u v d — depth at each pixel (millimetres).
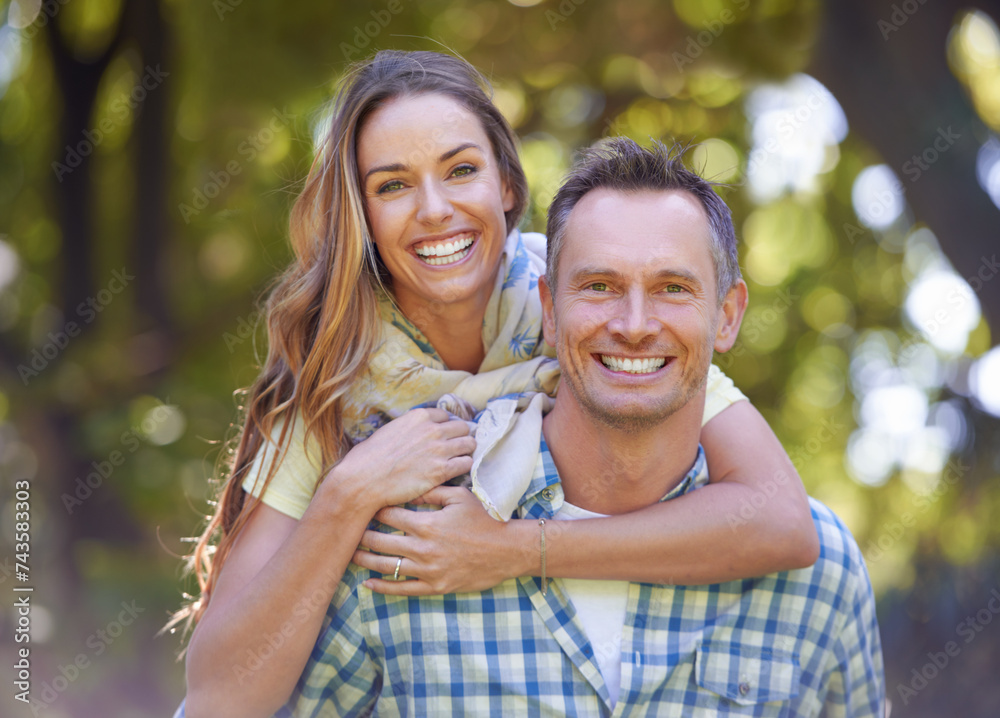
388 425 2279
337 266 2445
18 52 7938
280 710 2305
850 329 8391
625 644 2180
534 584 2203
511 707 2145
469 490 2209
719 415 2438
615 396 2027
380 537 2176
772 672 2223
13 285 8180
